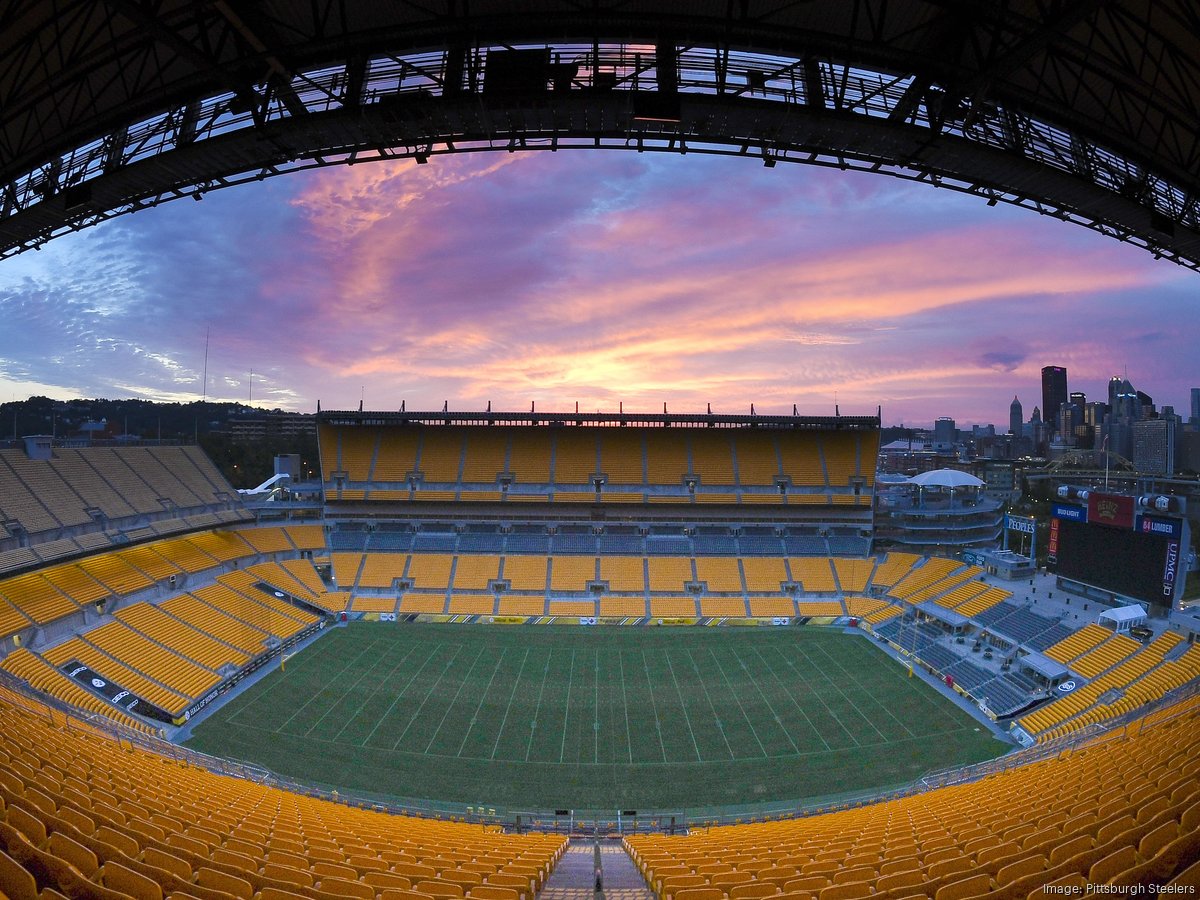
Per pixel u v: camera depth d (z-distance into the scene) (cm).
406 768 3538
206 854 1248
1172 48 1429
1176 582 4431
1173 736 2281
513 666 4984
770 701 4397
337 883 1109
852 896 1086
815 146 1711
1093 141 1730
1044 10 1277
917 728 4000
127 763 2331
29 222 1923
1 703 2842
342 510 7500
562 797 3297
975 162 1717
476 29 1448
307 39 1548
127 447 6775
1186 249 2041
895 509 7306
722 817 3033
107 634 4675
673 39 1483
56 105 1659
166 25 1285
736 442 7925
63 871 898
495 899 1162
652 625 6059
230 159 1741
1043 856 1116
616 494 7469
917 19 1452
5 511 5125
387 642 5472
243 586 6088
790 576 6750
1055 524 5331
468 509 7475
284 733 3881
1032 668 4447
